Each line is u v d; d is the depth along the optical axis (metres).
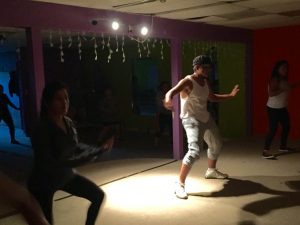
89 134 7.89
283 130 5.38
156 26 4.89
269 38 6.74
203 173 4.44
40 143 1.97
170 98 3.36
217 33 6.02
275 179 4.10
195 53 7.27
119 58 8.71
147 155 5.71
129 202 3.54
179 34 5.24
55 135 2.03
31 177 2.03
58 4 3.79
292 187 3.80
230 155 5.36
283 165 4.68
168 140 7.04
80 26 4.02
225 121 7.32
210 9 4.48
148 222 3.05
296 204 3.32
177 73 5.21
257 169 4.54
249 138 6.72
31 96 3.72
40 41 3.67
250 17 5.25
